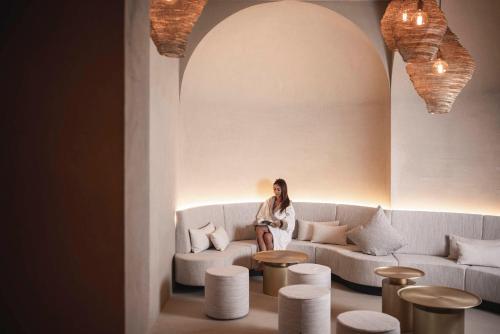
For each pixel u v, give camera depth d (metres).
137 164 2.29
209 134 7.32
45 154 2.04
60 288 2.04
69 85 2.05
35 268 2.03
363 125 7.30
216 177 7.41
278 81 7.57
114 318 2.04
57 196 2.04
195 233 6.31
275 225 6.93
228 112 7.52
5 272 2.03
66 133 2.05
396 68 6.58
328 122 7.56
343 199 7.49
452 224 6.33
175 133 6.24
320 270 5.52
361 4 6.47
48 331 2.03
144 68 2.44
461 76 4.16
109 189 2.04
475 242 5.86
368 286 6.12
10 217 2.04
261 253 6.22
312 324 4.31
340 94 7.44
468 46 6.18
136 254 2.26
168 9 3.13
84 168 2.05
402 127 6.87
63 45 2.05
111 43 2.04
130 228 2.14
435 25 3.58
